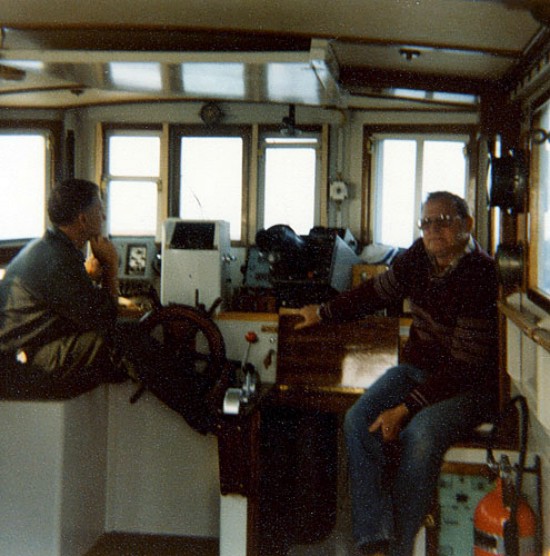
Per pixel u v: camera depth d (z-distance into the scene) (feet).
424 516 9.12
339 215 18.42
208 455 12.01
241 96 16.31
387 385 10.16
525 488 9.59
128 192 19.02
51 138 19.07
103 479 12.07
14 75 14.08
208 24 11.68
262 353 12.19
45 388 10.57
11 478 10.41
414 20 10.03
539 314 8.75
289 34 11.80
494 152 10.74
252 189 18.52
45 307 10.48
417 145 17.99
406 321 12.12
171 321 11.48
